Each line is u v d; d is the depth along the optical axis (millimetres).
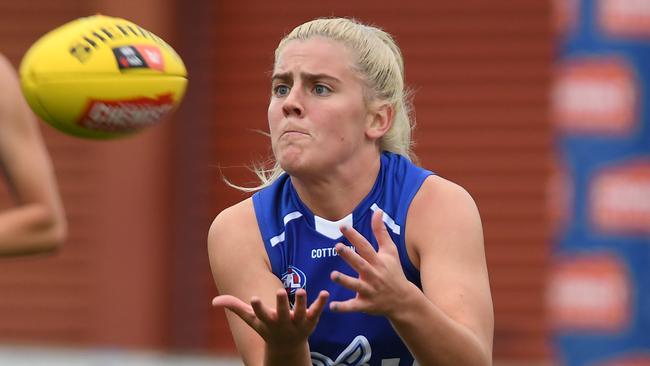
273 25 33656
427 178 13055
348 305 11289
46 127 32375
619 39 31109
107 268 30875
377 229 11445
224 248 13414
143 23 30672
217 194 33312
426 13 33594
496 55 33375
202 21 33312
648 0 30922
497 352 32656
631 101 31125
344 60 12672
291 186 13352
